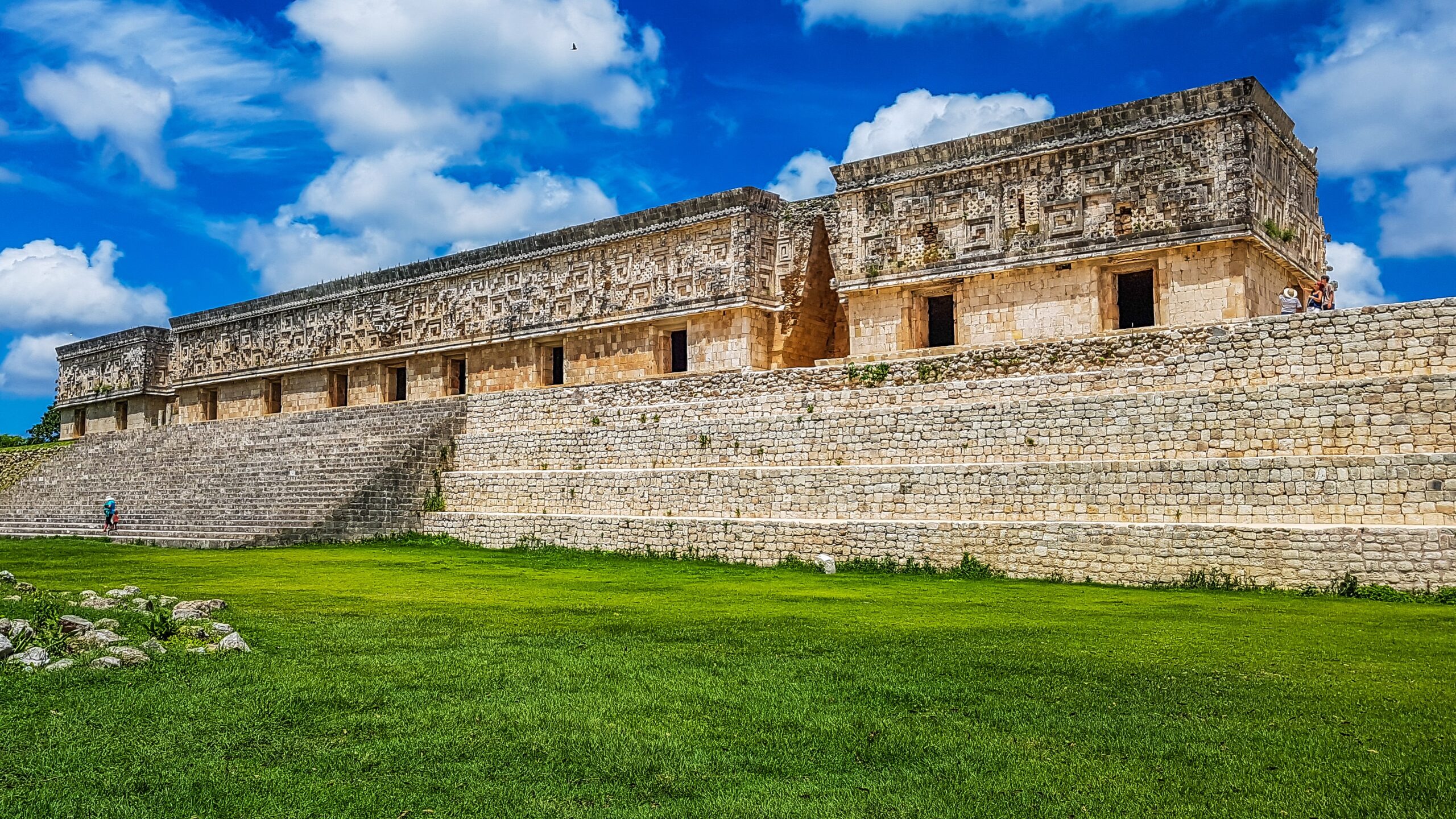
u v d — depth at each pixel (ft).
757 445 81.97
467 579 61.57
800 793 21.88
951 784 22.45
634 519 79.97
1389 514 56.13
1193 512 61.31
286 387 155.94
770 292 107.45
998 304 90.84
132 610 41.42
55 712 26.14
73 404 195.21
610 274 116.98
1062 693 29.89
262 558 73.56
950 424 73.56
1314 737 25.64
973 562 65.62
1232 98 79.51
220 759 23.38
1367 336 64.39
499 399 109.29
